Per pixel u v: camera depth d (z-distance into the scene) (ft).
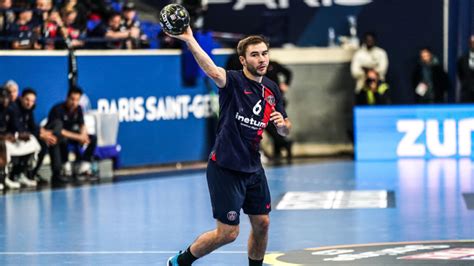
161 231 54.65
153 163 91.09
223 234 37.17
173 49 92.94
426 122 94.58
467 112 94.02
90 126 82.89
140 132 90.07
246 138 36.88
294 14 109.70
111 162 84.64
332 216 59.11
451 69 107.65
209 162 37.32
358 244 49.01
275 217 59.11
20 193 72.59
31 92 76.38
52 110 78.84
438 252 45.80
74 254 47.78
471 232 52.47
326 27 109.60
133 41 90.79
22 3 86.74
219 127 37.27
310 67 102.47
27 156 76.38
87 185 77.46
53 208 64.44
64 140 79.00
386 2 109.19
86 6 89.92
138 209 63.67
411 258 44.14
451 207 62.08
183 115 93.50
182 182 79.15
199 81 94.53
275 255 45.91
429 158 94.43
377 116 95.30
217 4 109.40
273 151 100.58
